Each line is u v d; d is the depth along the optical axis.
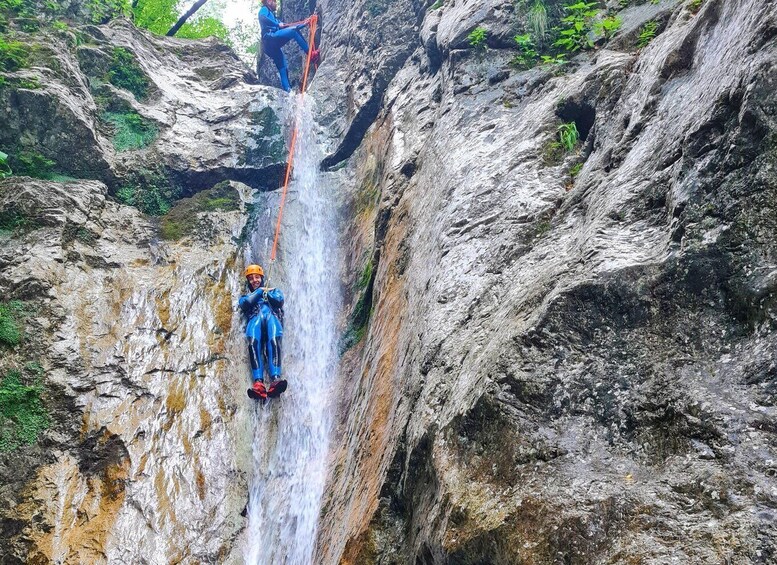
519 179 5.37
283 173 10.01
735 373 3.01
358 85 10.25
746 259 3.17
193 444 6.85
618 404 3.27
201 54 11.92
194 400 7.14
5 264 7.07
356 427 5.93
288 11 15.10
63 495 6.11
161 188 9.19
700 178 3.46
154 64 10.85
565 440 3.26
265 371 7.68
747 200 3.23
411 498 4.20
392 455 4.48
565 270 3.90
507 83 6.82
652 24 5.85
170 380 7.18
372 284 7.56
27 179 7.86
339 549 4.73
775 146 3.18
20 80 8.41
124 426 6.68
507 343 3.69
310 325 8.57
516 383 3.50
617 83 5.37
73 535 5.94
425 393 4.34
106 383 6.87
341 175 9.97
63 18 10.37
